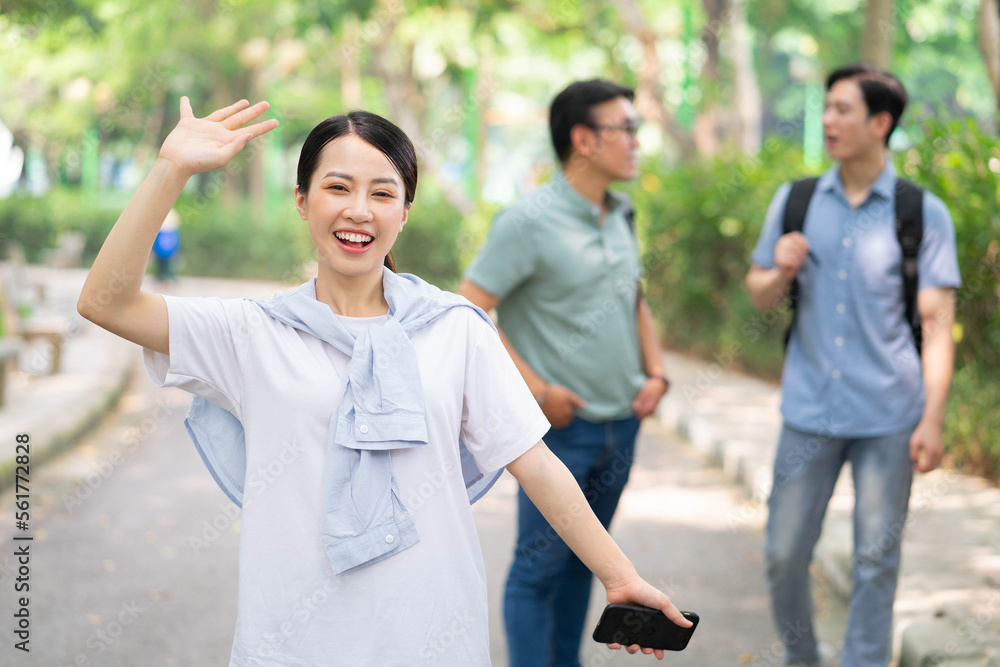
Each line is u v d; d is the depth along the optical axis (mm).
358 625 1835
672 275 11109
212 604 4465
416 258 19000
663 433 8172
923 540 4801
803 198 3475
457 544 1911
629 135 3250
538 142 31141
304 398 1849
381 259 1912
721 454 6965
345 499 1828
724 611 4387
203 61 20016
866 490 3328
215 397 1916
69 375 9945
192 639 4074
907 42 15820
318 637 1836
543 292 3246
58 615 4301
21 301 10734
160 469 6945
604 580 1973
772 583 3562
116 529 5551
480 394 1958
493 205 16094
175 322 1840
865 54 8500
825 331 3381
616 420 3334
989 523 5059
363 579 1836
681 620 1953
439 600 1876
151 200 1771
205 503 6090
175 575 4828
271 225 22000
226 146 1799
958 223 5488
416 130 17375
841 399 3336
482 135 20281
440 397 1884
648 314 3580
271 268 21969
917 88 22094
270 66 21375
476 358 1957
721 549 5254
